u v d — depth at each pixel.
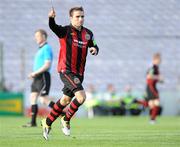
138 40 107.12
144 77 102.19
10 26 107.75
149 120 66.94
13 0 111.12
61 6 110.81
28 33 106.94
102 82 100.88
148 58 105.38
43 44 45.75
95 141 30.19
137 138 32.75
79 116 82.56
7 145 27.36
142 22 110.19
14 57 101.94
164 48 106.88
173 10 111.81
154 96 60.59
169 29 110.06
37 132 37.91
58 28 28.11
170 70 103.88
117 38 107.25
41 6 110.94
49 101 46.00
